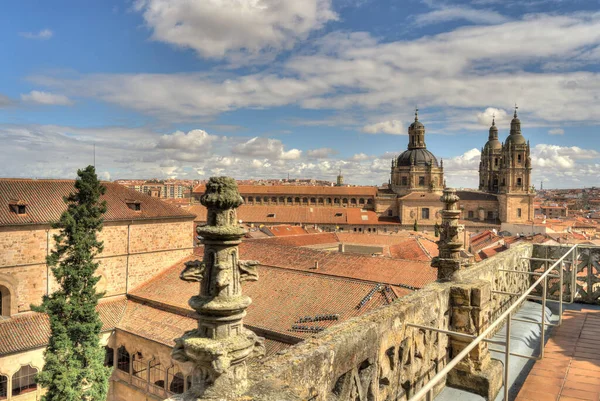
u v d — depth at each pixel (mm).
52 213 43281
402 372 7582
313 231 103125
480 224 129500
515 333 11602
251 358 5414
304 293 37062
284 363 5305
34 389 40375
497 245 71625
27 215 41719
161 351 38844
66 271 31203
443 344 9086
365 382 6516
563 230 103938
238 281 5285
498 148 157750
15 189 44219
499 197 135000
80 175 32969
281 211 131500
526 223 117438
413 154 148000
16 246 40656
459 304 9406
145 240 50281
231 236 5168
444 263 10039
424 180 145000
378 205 138375
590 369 8820
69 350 30281
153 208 52406
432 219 126938
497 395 8781
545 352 9906
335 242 82625
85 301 31672
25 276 41219
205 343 4875
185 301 43469
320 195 145625
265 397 4574
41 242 42156
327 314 33656
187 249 54750
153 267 51062
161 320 42219
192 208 124812
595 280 14320
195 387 5027
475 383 8820
